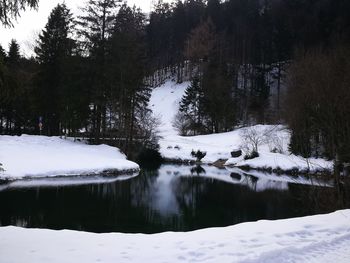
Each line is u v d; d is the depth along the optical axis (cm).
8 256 659
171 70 8744
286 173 3431
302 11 7225
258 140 4391
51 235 820
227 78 6294
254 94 6731
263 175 3334
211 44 7831
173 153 4575
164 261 643
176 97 7419
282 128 4578
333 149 1466
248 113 6178
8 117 4341
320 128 1670
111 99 3641
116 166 2986
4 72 787
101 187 2378
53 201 1902
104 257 660
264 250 698
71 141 3556
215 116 5769
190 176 3200
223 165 4125
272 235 811
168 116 6800
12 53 3828
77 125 3625
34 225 1462
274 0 9269
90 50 3612
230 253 684
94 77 3588
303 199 2009
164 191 2400
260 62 7419
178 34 9006
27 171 2497
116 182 2620
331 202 1450
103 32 3672
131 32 3894
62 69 3716
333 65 2578
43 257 655
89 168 2797
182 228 1493
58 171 2628
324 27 6300
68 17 3966
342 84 1557
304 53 5134
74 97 3519
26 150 2977
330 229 874
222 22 8762
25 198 1934
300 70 3584
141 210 1816
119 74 3612
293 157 3666
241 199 2164
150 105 7288
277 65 7144
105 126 3762
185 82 7981
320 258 676
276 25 7431
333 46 5069
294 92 3122
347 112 1459
